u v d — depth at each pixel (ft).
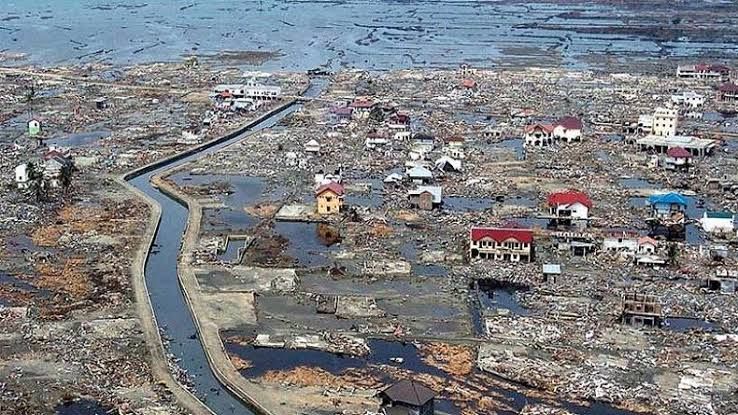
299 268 442.09
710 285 417.08
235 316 384.27
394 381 329.11
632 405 311.27
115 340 360.69
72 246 471.21
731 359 345.51
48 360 341.62
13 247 466.70
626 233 482.28
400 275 433.07
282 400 313.32
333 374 334.44
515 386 326.03
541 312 389.80
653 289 415.03
